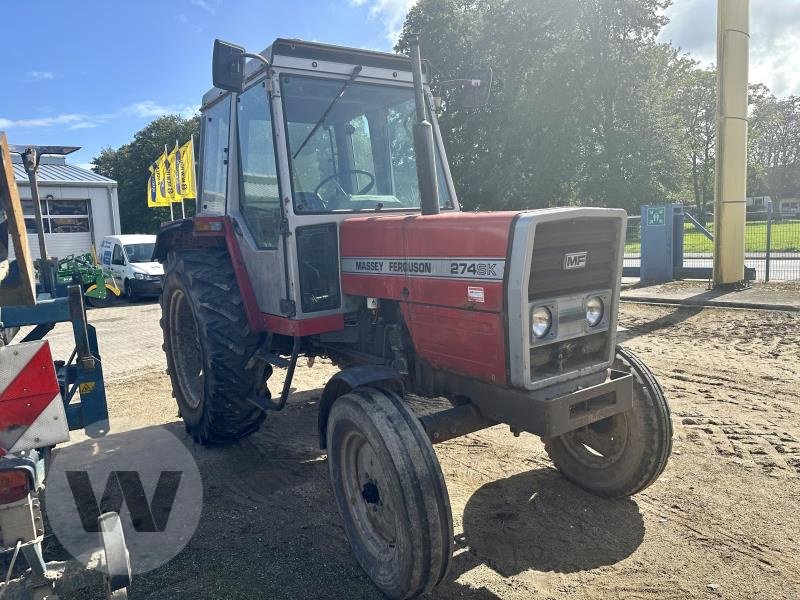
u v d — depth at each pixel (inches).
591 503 145.3
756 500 143.0
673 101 1675.7
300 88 154.4
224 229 182.7
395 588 108.3
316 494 158.1
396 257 131.4
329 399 129.1
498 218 108.2
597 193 1301.7
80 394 135.9
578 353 118.7
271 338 171.0
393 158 168.2
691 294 418.6
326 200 154.9
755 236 530.6
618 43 1246.9
